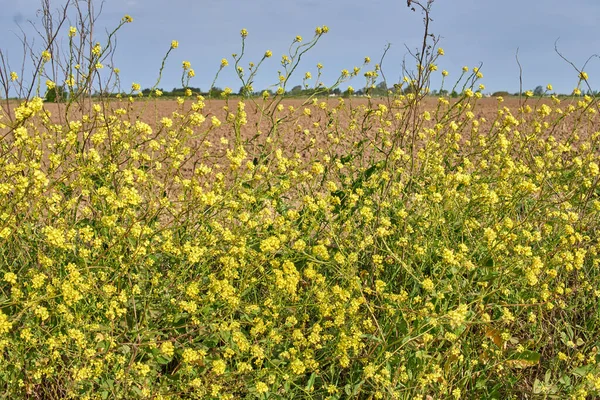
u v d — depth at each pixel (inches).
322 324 119.2
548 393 109.2
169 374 107.8
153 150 138.9
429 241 128.7
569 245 126.5
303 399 106.0
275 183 152.9
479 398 108.0
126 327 99.1
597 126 297.7
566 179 167.2
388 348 105.3
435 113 197.8
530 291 126.1
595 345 119.3
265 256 114.9
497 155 167.9
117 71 155.2
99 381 98.6
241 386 100.5
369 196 150.7
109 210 122.7
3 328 85.3
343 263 112.7
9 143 126.3
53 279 96.3
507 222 123.3
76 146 130.0
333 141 174.4
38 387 100.0
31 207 116.2
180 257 118.3
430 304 103.2
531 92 203.3
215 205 121.8
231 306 103.6
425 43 140.0
